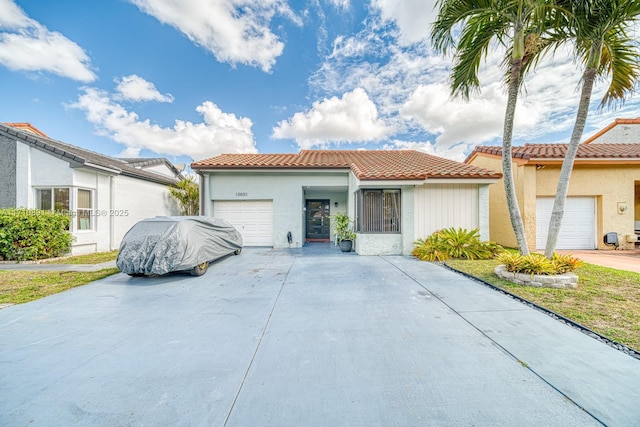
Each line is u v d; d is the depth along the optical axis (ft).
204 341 11.47
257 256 31.89
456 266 24.71
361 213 32.30
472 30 20.43
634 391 7.91
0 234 28.94
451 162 38.86
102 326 13.11
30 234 30.27
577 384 8.27
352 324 13.00
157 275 23.18
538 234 35.99
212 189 38.70
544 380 8.50
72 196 35.01
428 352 10.31
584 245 35.86
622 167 35.14
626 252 32.99
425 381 8.56
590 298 15.70
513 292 17.11
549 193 35.55
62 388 8.45
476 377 8.72
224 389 8.30
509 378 8.64
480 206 31.42
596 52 18.37
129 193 45.27
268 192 38.91
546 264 18.52
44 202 35.42
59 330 12.69
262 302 16.33
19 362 9.93
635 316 13.12
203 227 26.16
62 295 18.08
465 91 23.07
